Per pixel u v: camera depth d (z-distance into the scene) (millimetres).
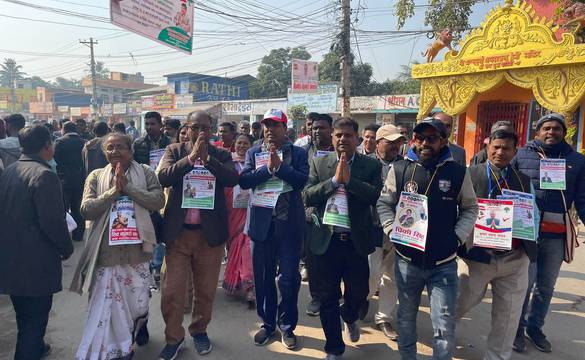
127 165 3182
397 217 2898
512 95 9711
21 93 57500
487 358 3268
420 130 2801
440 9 12516
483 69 8617
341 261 3254
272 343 3707
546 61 7609
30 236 2887
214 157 3336
